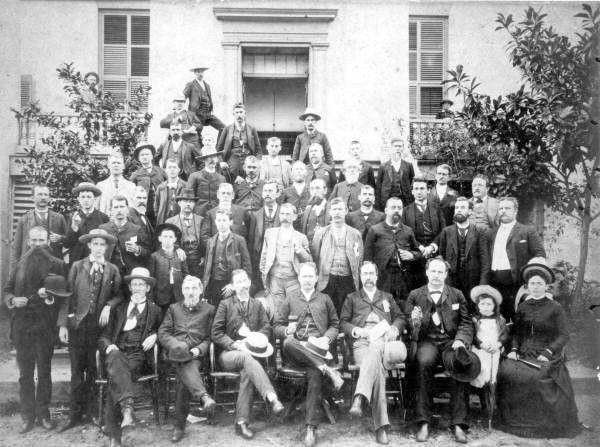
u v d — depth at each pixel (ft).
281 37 33.91
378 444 17.62
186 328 19.33
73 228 21.77
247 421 18.15
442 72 36.81
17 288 19.39
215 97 33.86
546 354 18.95
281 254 21.40
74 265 19.65
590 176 27.73
